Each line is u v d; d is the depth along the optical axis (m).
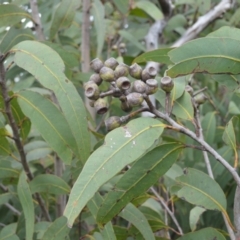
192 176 0.82
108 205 0.76
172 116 0.83
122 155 0.71
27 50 0.79
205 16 1.36
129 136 0.72
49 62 0.78
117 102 1.24
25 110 0.83
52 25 1.14
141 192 0.76
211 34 0.78
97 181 0.70
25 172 0.91
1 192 1.07
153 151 0.75
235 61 0.76
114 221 1.01
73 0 1.14
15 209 1.12
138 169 0.76
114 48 1.43
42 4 1.61
